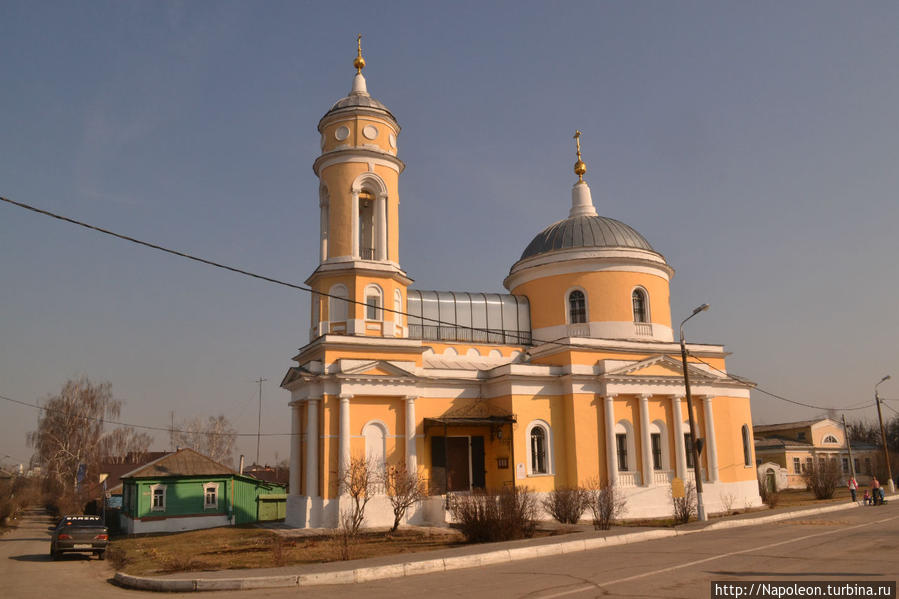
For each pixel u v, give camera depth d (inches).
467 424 1328.7
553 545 792.3
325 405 1275.8
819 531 920.9
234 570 702.5
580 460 1371.8
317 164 1439.5
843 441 2770.7
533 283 1637.6
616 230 1640.0
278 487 2042.3
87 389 2847.0
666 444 1469.0
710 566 618.8
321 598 534.3
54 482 2738.7
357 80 1504.7
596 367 1432.1
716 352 1573.6
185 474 1782.7
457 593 532.1
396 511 1141.7
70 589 682.8
